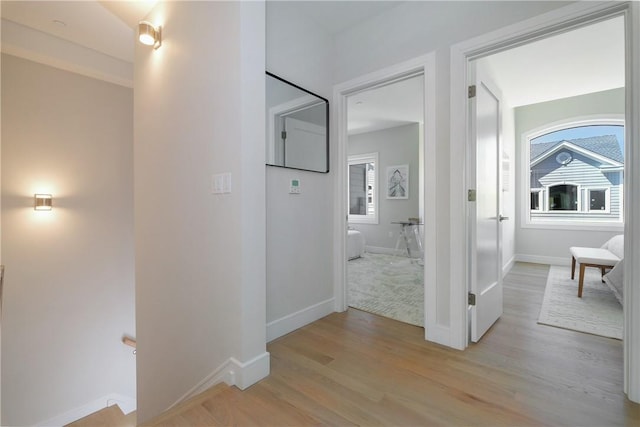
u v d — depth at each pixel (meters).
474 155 2.08
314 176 2.58
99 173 3.75
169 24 2.19
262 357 1.71
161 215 2.31
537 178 5.22
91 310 3.68
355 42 2.59
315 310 2.59
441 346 2.09
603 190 4.73
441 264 2.13
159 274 2.34
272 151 2.21
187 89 2.01
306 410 1.44
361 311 2.82
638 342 1.45
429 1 2.16
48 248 3.38
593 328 2.38
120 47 3.27
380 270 4.71
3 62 3.07
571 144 4.95
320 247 2.65
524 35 1.79
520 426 1.33
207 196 1.84
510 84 3.96
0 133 3.07
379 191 6.57
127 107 3.99
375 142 6.62
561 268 4.66
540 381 1.66
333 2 2.29
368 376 1.73
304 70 2.46
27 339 3.23
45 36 3.00
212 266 1.81
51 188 3.39
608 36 2.79
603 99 4.60
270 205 2.21
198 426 1.33
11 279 3.14
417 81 3.91
